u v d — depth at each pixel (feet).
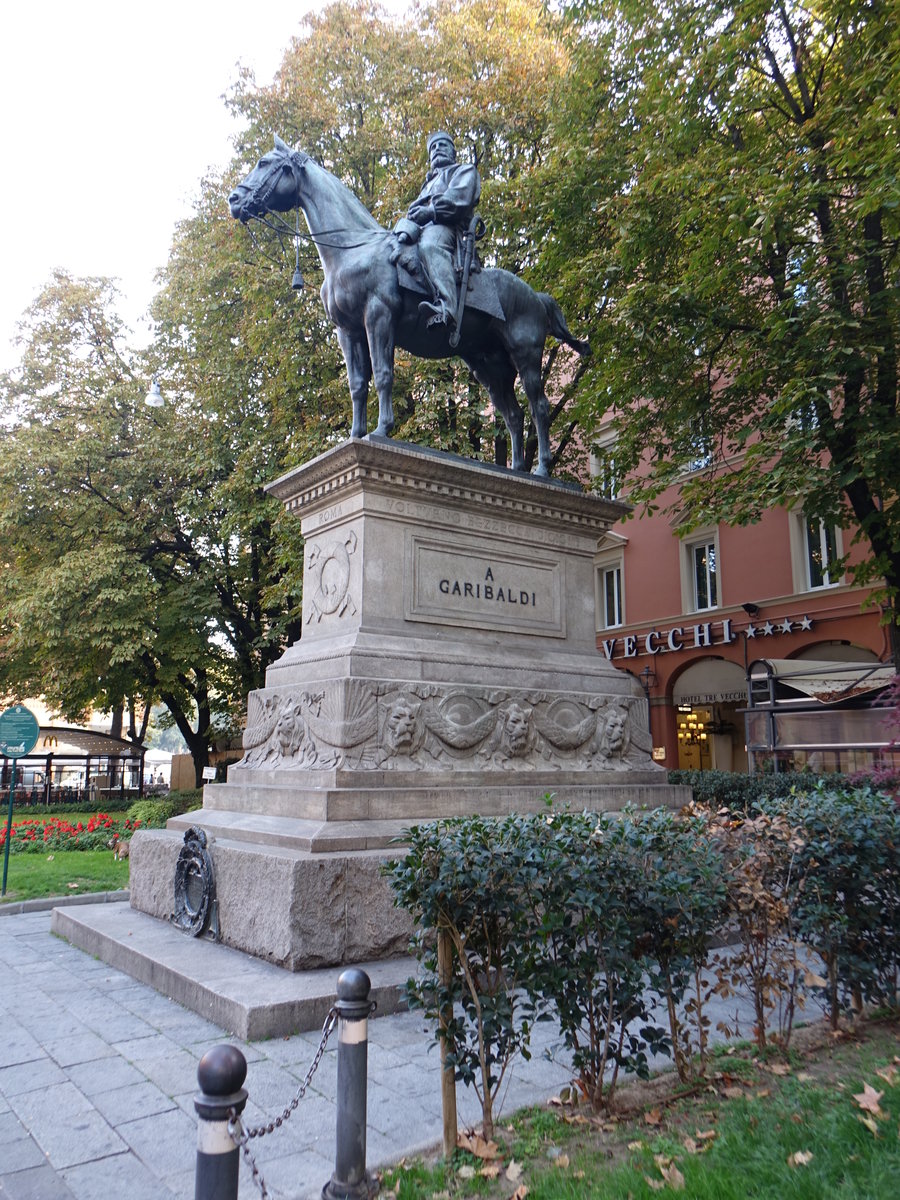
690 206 43.21
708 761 92.17
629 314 44.83
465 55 57.06
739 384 47.60
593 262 48.03
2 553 82.02
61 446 76.23
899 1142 11.26
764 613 80.94
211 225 66.18
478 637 26.71
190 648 78.48
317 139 60.90
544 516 28.96
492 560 27.68
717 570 86.28
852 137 37.68
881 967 17.44
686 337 46.57
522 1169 11.10
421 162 55.21
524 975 12.50
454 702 24.53
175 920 23.79
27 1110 13.47
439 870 12.05
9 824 36.60
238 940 20.58
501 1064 12.59
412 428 53.36
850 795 18.84
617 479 58.29
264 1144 12.31
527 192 51.42
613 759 28.40
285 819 22.13
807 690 60.13
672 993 13.89
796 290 45.96
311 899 18.80
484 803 23.40
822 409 43.62
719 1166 10.70
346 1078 10.79
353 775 21.72
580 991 12.80
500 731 25.45
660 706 91.09
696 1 45.68
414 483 25.76
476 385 52.80
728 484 51.85
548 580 29.22
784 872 16.39
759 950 15.52
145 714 122.31
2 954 24.26
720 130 48.47
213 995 17.47
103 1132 12.75
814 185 39.09
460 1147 11.70
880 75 38.14
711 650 85.71
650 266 48.06
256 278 59.88
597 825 13.65
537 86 56.29
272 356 61.41
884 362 42.70
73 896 34.47
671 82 47.19
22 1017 17.93
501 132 56.44
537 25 58.75
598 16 50.01
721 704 90.27
